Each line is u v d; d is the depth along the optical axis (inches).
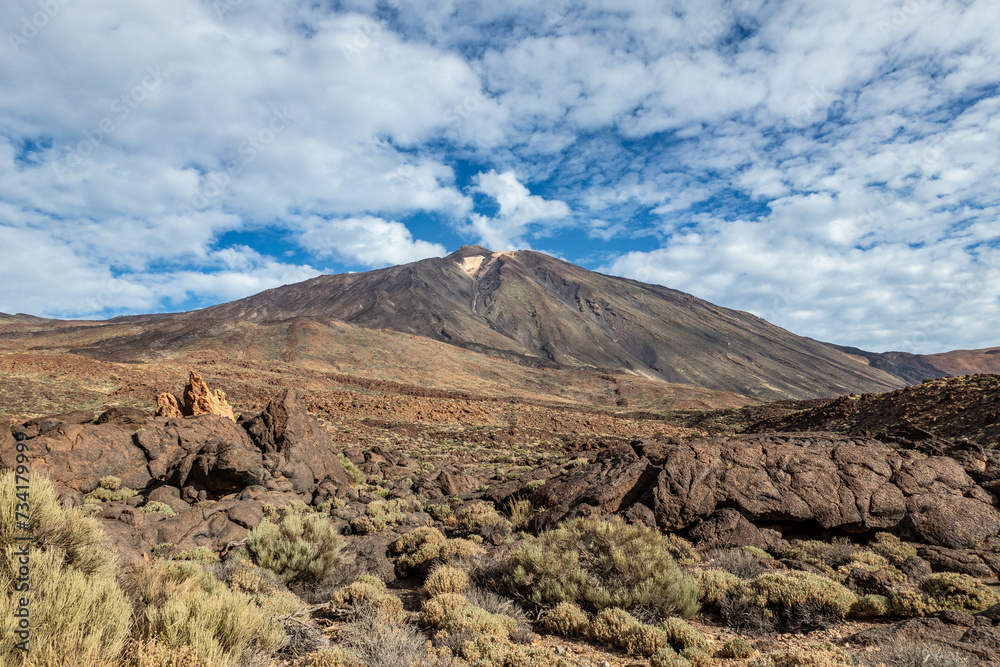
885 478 551.2
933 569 434.3
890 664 238.7
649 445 634.2
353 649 260.1
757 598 347.6
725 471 559.2
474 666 252.1
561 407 4869.6
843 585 379.9
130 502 631.8
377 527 603.2
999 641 255.6
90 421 951.0
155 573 270.5
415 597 406.3
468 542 494.9
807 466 561.6
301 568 418.6
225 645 221.0
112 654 177.0
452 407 3184.1
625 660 283.0
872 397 2311.8
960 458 599.2
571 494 596.7
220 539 527.2
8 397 2071.9
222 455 715.4
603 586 362.3
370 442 1814.7
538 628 333.7
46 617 177.8
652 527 514.6
